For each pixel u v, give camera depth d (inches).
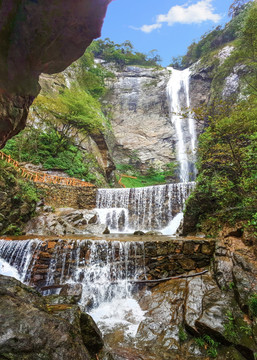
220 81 1080.2
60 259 259.1
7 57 70.0
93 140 1003.9
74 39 93.5
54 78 932.0
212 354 148.6
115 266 256.7
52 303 157.9
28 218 392.2
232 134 256.4
